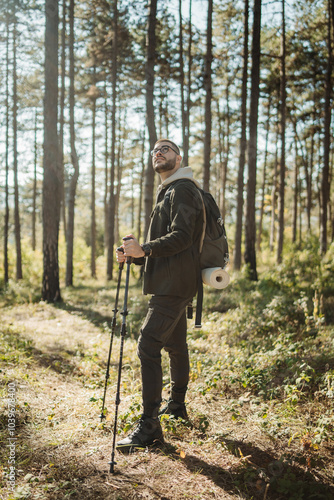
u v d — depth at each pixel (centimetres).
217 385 402
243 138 1552
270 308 679
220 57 1792
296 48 1920
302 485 232
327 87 1580
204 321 736
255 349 508
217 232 310
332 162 2616
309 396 351
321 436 276
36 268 2102
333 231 2175
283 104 1692
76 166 1650
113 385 407
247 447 282
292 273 954
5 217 2039
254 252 1251
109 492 225
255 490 236
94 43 1912
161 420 306
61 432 294
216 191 3547
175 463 259
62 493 221
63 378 440
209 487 235
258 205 3888
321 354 433
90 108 2298
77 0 1753
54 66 1162
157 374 285
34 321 846
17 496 214
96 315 905
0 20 1712
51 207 1180
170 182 306
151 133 1293
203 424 314
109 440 288
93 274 2205
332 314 653
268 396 366
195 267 294
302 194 3894
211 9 1312
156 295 293
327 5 1661
